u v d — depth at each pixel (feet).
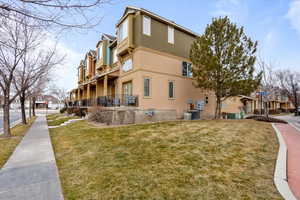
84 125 41.29
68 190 11.95
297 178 12.95
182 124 34.45
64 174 14.84
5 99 32.91
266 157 16.99
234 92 41.91
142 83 42.60
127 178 13.15
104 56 61.52
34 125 52.03
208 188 11.48
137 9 43.98
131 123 40.55
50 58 36.86
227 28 41.09
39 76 38.70
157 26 47.29
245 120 42.86
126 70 48.70
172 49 50.55
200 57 42.83
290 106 162.20
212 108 62.90
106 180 13.03
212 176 13.14
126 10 47.55
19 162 18.20
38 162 18.19
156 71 45.85
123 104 43.88
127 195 10.92
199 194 10.80
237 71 40.73
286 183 12.10
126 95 44.45
